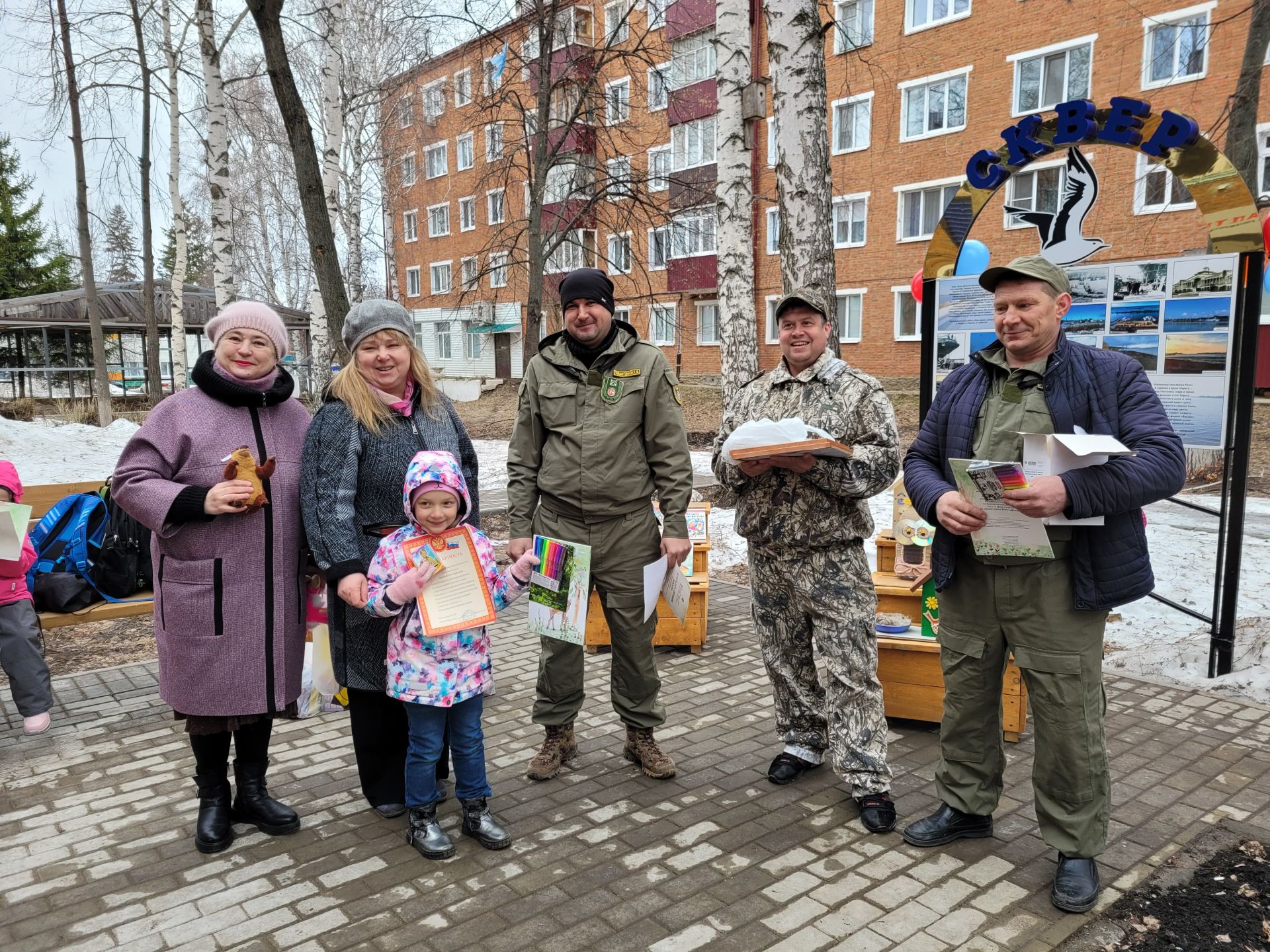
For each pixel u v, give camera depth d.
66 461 13.68
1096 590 2.44
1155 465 2.29
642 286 26.00
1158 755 3.53
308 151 6.48
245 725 3.02
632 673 3.41
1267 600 5.78
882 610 4.11
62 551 4.46
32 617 3.87
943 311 4.58
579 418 3.30
